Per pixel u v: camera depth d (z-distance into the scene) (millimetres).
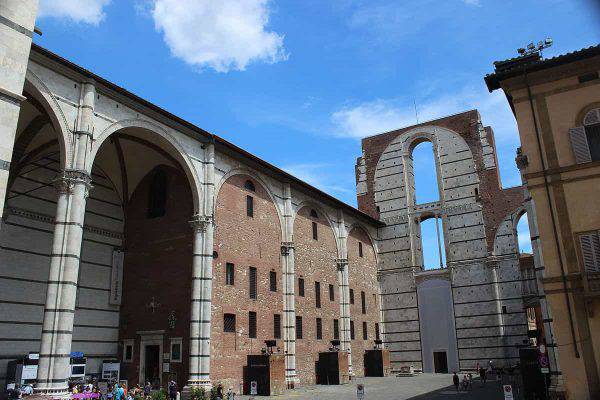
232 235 38781
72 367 32656
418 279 60688
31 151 34219
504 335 54000
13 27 19484
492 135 60875
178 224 37531
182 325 34906
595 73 23234
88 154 28109
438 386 41125
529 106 24141
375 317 59875
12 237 33594
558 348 21188
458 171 61250
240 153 40281
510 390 22938
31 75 26297
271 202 44625
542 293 25938
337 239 54625
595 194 21938
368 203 66562
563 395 21406
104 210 39125
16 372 30078
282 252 44594
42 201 35812
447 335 57281
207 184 36656
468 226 58875
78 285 36094
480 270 56938
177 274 36438
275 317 41969
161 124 34219
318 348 47031
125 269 39156
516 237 56188
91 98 28844
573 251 21750
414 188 66250
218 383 33938
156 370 35312
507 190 57656
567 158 22828
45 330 24688
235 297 37594
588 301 20812
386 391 37844
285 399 33250
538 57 24344
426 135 64688
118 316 38219
